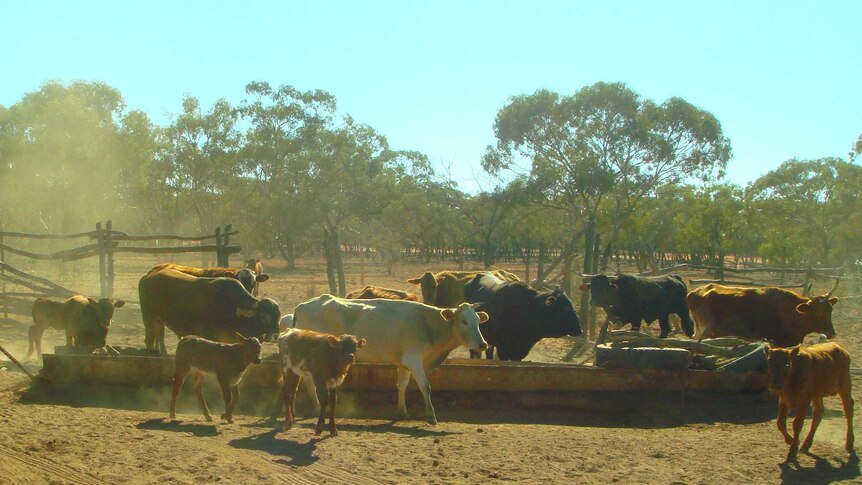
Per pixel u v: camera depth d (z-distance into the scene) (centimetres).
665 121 4269
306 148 6319
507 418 1155
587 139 4300
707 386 1241
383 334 1130
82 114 5659
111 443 877
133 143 5831
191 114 6262
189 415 1080
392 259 6028
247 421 1055
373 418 1129
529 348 1519
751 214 5447
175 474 770
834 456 919
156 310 1416
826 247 5088
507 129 4334
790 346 1459
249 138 6259
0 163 5628
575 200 4672
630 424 1139
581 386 1209
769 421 1148
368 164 7050
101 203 5950
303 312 1202
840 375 945
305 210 6150
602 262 2662
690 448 940
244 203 6444
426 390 1100
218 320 1333
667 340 1405
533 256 7738
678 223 5928
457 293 1880
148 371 1199
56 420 988
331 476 782
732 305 1497
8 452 821
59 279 3403
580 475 809
